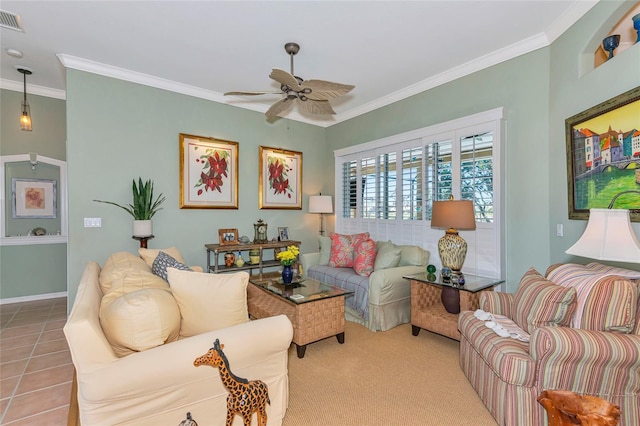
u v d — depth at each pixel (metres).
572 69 2.45
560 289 1.76
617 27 2.33
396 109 4.16
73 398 2.03
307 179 5.22
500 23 2.58
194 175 4.03
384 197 4.34
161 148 3.80
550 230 2.72
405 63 3.30
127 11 2.43
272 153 4.77
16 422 1.79
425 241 3.77
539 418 1.58
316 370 2.37
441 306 3.14
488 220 3.12
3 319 3.47
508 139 3.03
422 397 2.02
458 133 3.38
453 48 3.00
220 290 1.67
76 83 3.27
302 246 5.16
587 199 2.27
